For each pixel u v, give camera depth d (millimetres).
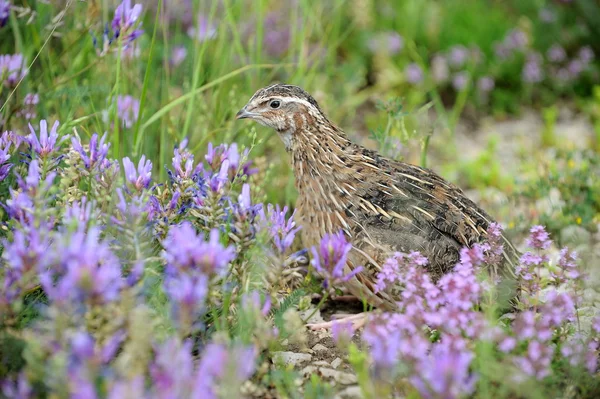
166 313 7492
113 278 6977
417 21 18703
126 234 7742
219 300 7945
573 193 12477
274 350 8219
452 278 7832
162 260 8141
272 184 12508
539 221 11953
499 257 9031
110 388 5906
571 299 8484
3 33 12586
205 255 6707
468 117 17344
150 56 10234
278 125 10328
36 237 6719
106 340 6688
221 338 6789
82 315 6898
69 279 6188
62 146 10242
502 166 14969
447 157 15242
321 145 10133
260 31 13492
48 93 11234
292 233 7883
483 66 18078
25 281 6750
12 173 9352
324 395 7566
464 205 9883
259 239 7848
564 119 17188
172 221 8555
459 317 7480
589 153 14648
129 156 10844
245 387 7613
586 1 18891
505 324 8742
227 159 8664
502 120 17250
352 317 9609
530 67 17391
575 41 18766
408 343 7047
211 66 13031
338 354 8820
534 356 7148
